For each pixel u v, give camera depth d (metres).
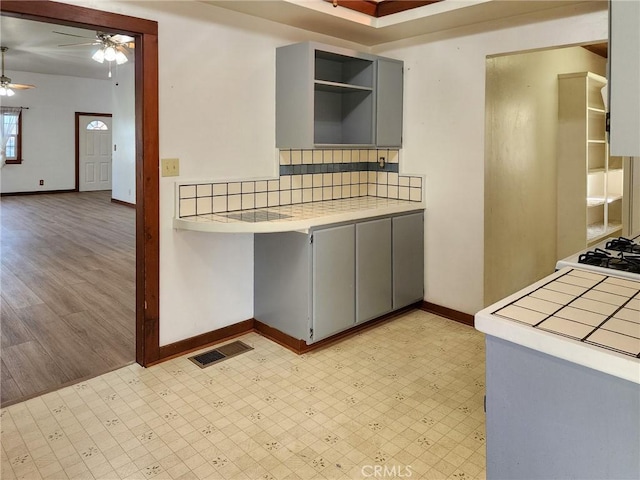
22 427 2.30
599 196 5.42
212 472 1.99
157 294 2.95
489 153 3.53
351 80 3.81
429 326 3.63
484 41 3.36
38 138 11.13
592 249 2.14
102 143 12.09
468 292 3.65
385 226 3.52
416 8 3.24
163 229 2.95
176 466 2.02
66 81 11.31
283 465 2.03
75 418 2.38
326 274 3.13
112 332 3.49
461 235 3.65
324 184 3.87
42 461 2.05
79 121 11.63
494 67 3.52
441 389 2.67
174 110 2.91
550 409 1.16
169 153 2.92
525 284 4.29
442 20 3.30
